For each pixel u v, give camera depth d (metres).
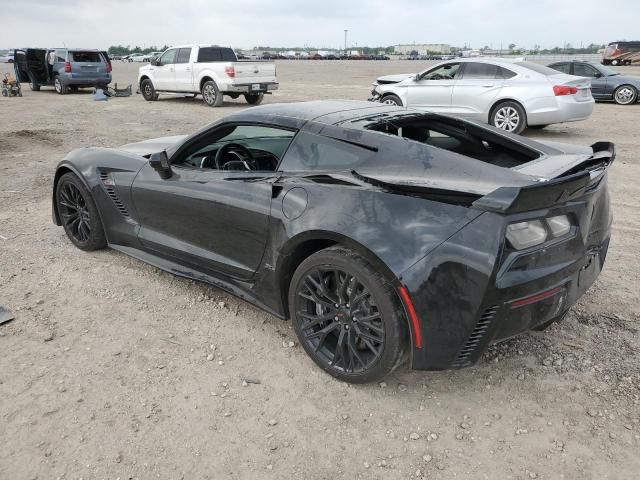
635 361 3.06
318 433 2.56
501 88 10.91
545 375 2.96
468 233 2.39
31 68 21.50
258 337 3.37
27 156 8.67
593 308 3.67
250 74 16.19
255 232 3.17
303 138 3.16
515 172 2.65
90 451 2.43
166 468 2.35
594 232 2.91
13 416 2.64
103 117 13.43
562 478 2.28
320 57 107.06
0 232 5.14
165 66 17.31
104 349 3.22
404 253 2.47
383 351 2.63
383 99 12.92
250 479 2.30
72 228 4.72
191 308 3.72
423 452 2.44
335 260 2.71
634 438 2.49
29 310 3.66
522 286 2.42
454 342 2.46
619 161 8.40
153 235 4.00
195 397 2.80
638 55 34.03
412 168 2.74
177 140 4.87
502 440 2.50
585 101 10.80
